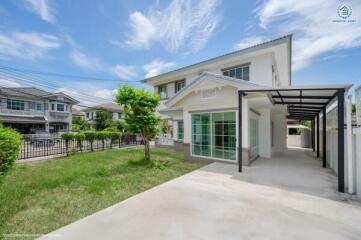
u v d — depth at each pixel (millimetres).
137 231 2881
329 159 7516
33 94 27484
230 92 7797
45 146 10805
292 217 3295
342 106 4805
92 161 8625
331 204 3867
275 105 8805
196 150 9242
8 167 3467
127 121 8172
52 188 4965
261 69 10250
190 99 9117
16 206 3844
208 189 4762
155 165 7609
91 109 36688
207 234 2789
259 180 5562
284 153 11859
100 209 3752
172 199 4121
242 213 3447
